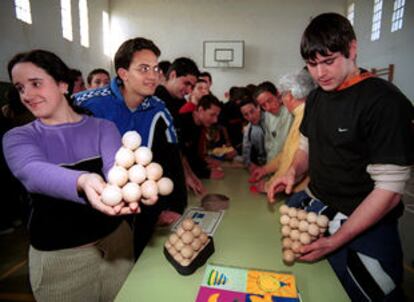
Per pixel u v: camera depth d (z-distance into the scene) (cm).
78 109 88
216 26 702
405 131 71
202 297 65
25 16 411
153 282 72
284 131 171
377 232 84
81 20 584
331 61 75
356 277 85
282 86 133
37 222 80
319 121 90
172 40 709
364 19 598
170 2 701
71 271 83
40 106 74
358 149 81
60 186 62
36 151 71
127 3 705
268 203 126
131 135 64
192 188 142
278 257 84
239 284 68
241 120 308
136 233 120
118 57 108
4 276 189
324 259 83
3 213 254
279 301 63
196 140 186
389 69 505
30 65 71
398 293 85
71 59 545
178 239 79
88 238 83
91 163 82
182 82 162
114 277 94
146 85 108
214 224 103
